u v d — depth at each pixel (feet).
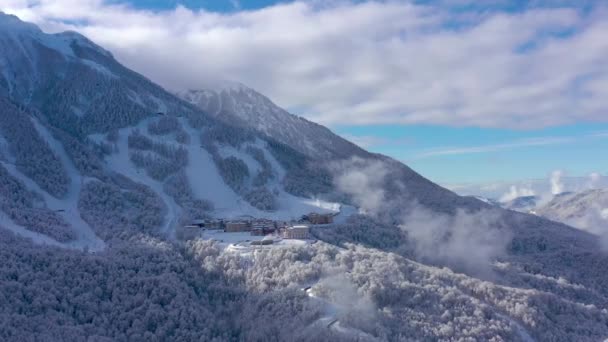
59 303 623.36
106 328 609.42
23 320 570.87
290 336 602.03
